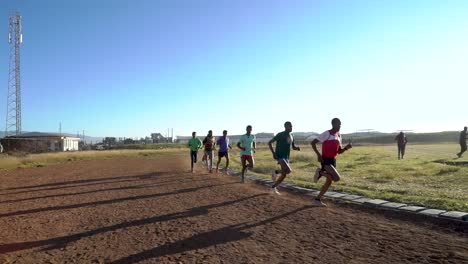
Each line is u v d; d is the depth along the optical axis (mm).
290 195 11609
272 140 11391
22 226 8031
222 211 9203
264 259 5625
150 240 6766
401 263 5328
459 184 13039
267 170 20547
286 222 7910
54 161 34219
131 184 15469
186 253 5973
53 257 5914
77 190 13766
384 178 15273
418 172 16750
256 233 7094
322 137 9367
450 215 7816
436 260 5398
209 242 6562
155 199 11344
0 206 10492
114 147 91812
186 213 9094
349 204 9883
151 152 56438
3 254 6094
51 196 12320
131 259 5734
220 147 19359
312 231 7148
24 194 12859
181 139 153000
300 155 29031
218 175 18844
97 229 7691
